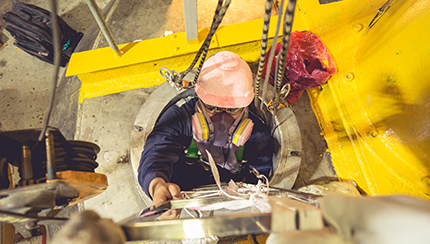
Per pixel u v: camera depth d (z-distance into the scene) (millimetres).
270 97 1978
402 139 1620
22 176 896
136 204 1876
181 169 2037
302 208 510
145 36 2305
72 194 928
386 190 1697
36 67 3234
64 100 2500
